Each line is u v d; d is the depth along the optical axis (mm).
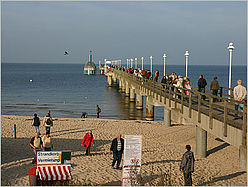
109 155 16453
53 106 47031
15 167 13688
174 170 13812
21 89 76812
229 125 11977
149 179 12320
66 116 38469
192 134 22672
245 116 10617
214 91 19516
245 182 12203
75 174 12938
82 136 22156
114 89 80125
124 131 24359
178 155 16797
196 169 14117
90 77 142875
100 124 27469
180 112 18688
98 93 69000
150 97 27281
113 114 39969
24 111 41875
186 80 21391
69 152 11367
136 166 11250
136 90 37000
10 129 24500
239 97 14141
